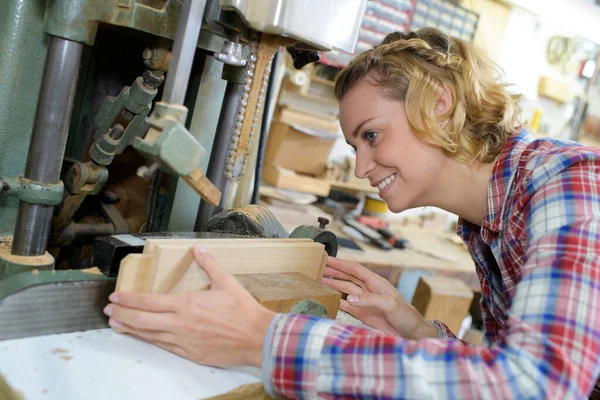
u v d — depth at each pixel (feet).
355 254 7.89
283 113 9.03
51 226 3.64
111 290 2.62
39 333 2.43
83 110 4.02
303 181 9.20
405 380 1.99
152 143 2.15
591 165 2.32
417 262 8.38
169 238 2.89
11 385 2.04
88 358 2.33
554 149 2.60
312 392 2.15
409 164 3.02
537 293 2.02
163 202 4.40
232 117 3.83
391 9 8.81
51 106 2.83
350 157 10.07
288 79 8.97
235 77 3.67
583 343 1.92
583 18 8.55
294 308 2.71
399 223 10.97
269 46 2.86
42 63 3.21
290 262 3.16
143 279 2.56
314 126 9.30
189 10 2.24
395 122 2.98
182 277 2.66
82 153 4.09
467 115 2.98
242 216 3.70
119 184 4.48
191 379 2.36
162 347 2.55
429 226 11.16
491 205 2.91
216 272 2.48
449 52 3.08
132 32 3.11
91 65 3.97
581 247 2.06
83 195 3.57
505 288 3.07
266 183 9.61
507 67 10.46
